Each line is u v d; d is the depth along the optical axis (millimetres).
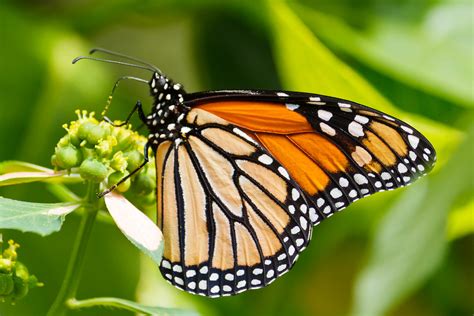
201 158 612
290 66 661
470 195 659
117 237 681
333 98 607
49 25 701
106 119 602
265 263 614
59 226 574
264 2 698
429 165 604
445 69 688
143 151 603
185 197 610
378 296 664
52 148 683
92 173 587
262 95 611
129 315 675
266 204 613
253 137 616
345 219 702
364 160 609
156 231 581
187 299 689
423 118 677
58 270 673
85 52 699
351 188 611
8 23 693
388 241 667
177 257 609
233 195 612
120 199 588
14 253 590
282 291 703
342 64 651
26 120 684
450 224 671
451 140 656
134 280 678
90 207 590
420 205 665
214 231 612
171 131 610
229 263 612
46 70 690
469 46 695
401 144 604
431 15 703
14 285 588
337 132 609
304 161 614
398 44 695
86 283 675
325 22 694
